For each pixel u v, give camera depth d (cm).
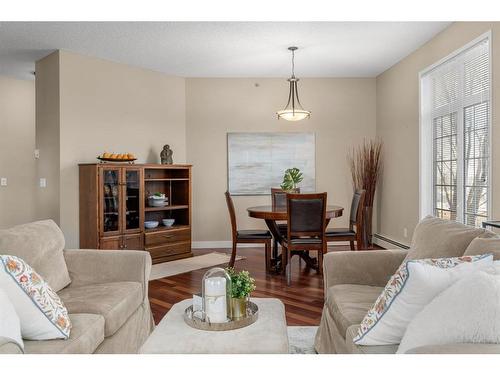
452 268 156
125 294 247
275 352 171
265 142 671
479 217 406
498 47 358
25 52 520
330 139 677
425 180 515
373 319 167
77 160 527
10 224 629
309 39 483
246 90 670
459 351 112
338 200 678
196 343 179
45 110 535
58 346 173
